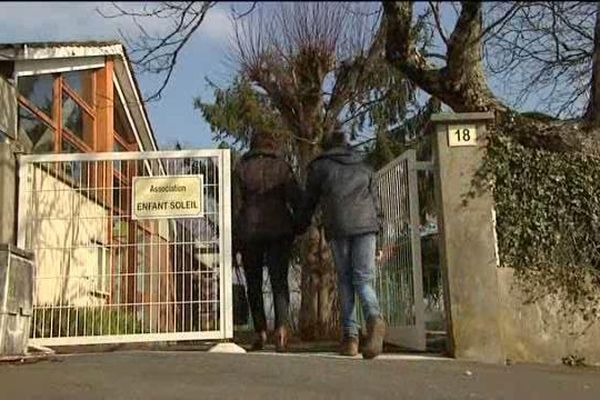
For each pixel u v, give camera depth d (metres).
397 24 8.88
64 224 8.58
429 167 8.58
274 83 16.81
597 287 8.05
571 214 8.24
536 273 8.03
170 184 8.58
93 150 14.40
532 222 8.16
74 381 6.20
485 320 7.77
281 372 6.62
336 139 8.02
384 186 9.59
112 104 14.59
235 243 8.57
